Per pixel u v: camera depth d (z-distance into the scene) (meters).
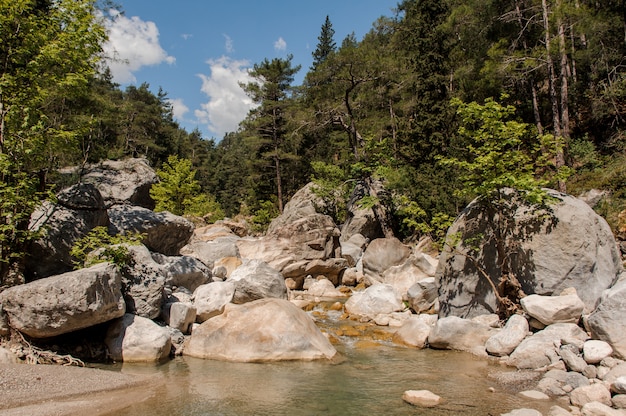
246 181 60.16
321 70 27.61
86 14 10.65
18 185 9.22
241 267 13.51
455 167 21.09
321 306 14.45
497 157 10.39
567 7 19.34
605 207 16.25
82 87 10.91
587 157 19.92
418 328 10.07
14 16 9.87
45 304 7.36
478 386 7.01
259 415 5.84
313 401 6.38
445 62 27.50
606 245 9.98
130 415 5.66
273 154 41.34
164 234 14.30
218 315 9.73
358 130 30.83
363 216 26.83
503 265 10.12
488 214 10.76
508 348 8.51
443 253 11.42
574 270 9.51
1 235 8.63
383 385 7.09
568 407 6.05
